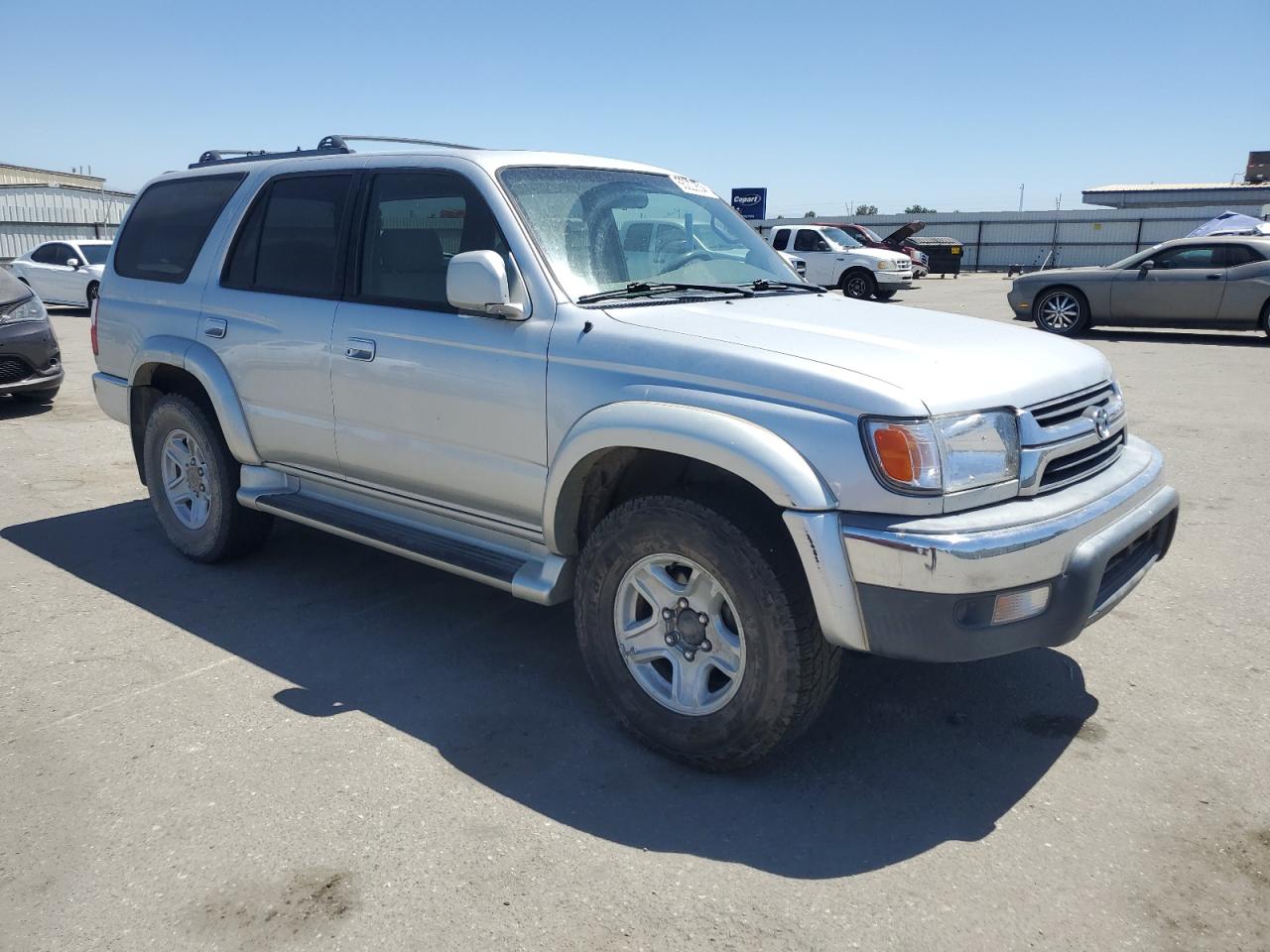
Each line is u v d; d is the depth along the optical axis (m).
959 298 24.25
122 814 3.01
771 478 2.91
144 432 5.45
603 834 2.94
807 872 2.77
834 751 3.42
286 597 4.78
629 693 3.40
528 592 3.64
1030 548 2.86
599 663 3.46
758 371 3.07
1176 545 5.48
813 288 4.44
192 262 4.98
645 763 3.34
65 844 2.87
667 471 3.57
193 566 5.19
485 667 4.05
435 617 4.57
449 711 3.68
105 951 2.45
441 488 3.97
